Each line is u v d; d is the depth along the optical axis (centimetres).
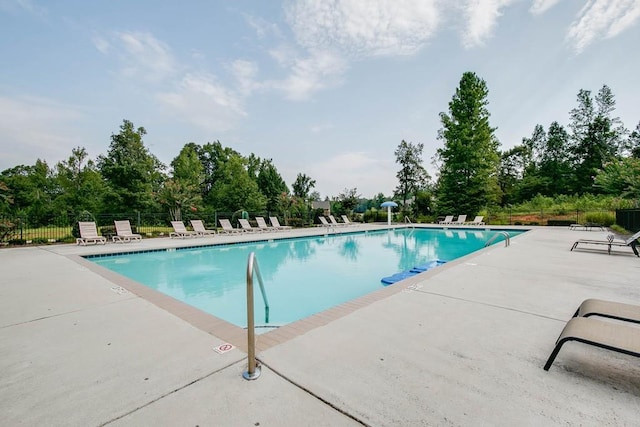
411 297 400
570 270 568
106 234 1273
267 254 1086
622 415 166
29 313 354
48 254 872
